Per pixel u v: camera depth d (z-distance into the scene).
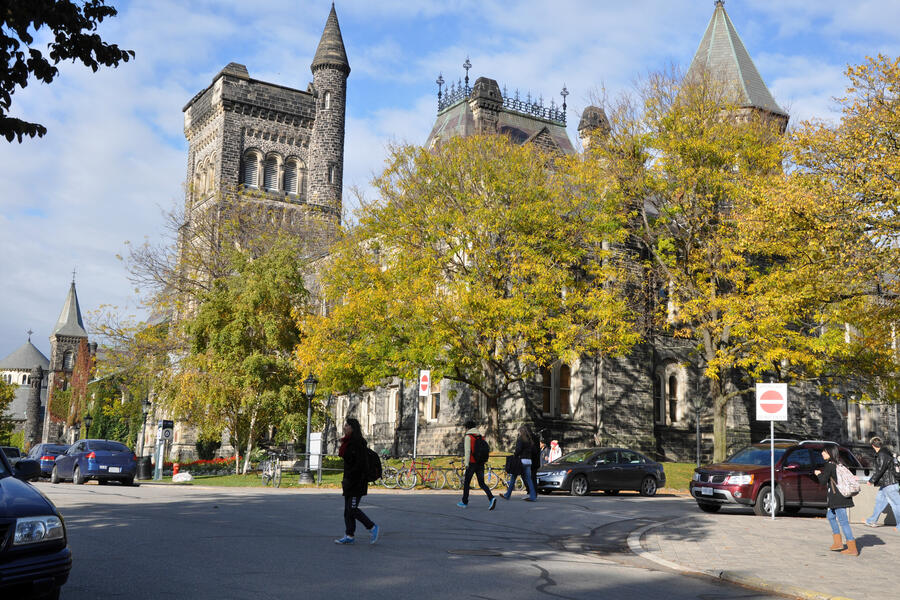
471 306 29.06
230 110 77.44
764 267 35.19
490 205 31.50
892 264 20.98
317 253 50.72
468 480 18.64
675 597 9.16
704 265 33.12
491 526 15.24
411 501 20.12
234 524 13.55
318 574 9.02
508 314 29.45
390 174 32.81
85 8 9.63
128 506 16.50
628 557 12.43
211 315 37.25
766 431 45.97
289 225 53.59
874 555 12.62
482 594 8.44
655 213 42.66
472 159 32.03
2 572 6.31
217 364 36.22
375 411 48.47
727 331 33.31
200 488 25.94
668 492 30.25
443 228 31.56
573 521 16.98
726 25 47.66
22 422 152.00
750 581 10.24
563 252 31.97
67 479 28.94
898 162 20.20
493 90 49.94
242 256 38.84
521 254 30.94
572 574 10.21
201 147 81.69
